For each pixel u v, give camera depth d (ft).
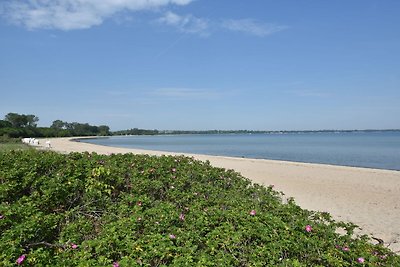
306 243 14.66
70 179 19.92
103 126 651.25
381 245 15.66
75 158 25.55
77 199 19.36
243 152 151.74
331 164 91.35
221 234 15.08
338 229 28.96
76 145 180.24
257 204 20.22
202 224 16.34
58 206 18.42
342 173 65.98
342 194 44.78
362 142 253.85
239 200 21.06
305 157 118.21
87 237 15.25
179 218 16.74
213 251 13.98
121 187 22.04
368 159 108.88
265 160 96.78
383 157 116.26
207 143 295.28
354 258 13.85
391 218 32.91
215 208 18.40
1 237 13.96
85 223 16.37
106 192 20.29
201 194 22.17
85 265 12.04
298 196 43.45
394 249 24.48
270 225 16.07
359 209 36.58
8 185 18.62
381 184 52.85
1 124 284.82
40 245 14.42
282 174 64.59
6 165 22.06
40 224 14.99
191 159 31.86
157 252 13.15
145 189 21.50
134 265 12.22
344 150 156.76
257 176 61.67
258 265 12.95
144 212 17.06
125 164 25.54
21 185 19.31
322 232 15.92
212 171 27.86
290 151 155.63
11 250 12.52
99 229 16.34
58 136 410.52
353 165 89.76
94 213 18.39
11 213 15.29
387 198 42.24
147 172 23.89
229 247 14.16
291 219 17.54
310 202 39.99
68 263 12.42
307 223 16.65
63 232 15.21
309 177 60.39
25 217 15.37
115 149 154.40
